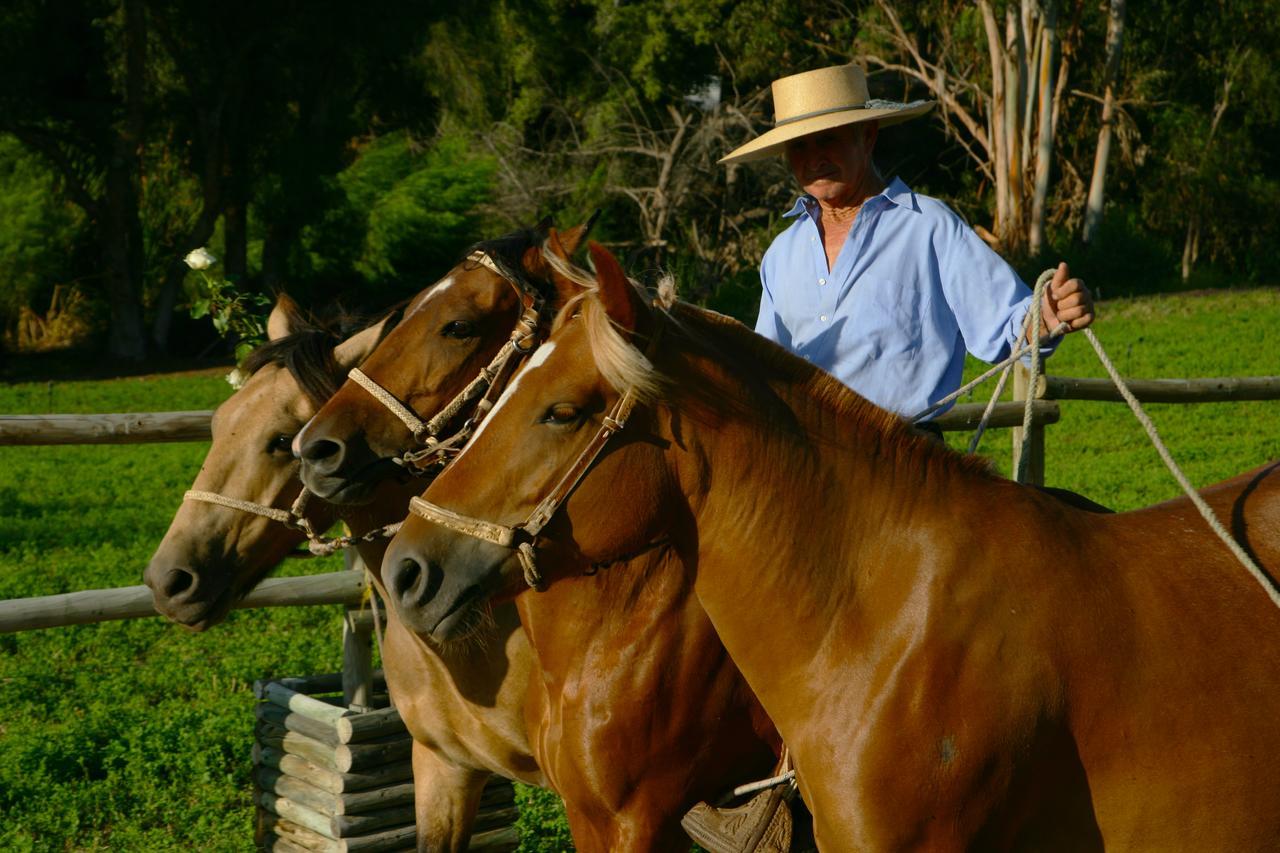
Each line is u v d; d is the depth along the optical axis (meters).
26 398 24.06
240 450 3.61
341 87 31.64
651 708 3.07
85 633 8.33
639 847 3.16
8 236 31.34
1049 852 2.41
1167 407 16.20
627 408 2.42
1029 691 2.33
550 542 2.43
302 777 4.32
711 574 2.57
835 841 2.44
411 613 2.39
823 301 3.59
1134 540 2.53
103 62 29.61
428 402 3.35
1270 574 2.48
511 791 4.35
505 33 33.44
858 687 2.42
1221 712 2.34
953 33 32.28
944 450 2.61
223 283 4.36
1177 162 31.92
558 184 32.50
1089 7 31.92
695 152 30.34
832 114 3.52
